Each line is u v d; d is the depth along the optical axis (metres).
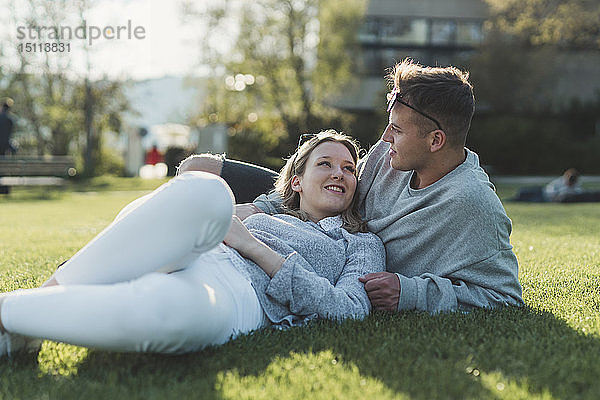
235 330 1.88
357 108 27.59
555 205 11.95
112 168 26.64
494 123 25.81
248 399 1.40
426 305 2.22
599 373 1.58
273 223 2.32
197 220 1.64
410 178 2.42
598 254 4.36
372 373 1.59
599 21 25.94
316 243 2.27
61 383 1.53
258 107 25.09
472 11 27.45
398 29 27.52
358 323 2.04
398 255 2.39
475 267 2.27
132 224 1.65
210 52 22.88
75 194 15.87
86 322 1.52
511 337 1.92
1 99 23.42
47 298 1.57
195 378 1.56
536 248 4.74
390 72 2.37
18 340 1.71
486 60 26.39
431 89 2.18
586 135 27.78
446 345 1.80
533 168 25.56
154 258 1.67
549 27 26.00
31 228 7.04
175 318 1.53
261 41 23.03
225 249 1.98
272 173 3.08
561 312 2.36
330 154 2.42
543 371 1.59
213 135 22.91
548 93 27.48
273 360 1.69
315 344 1.84
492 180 22.19
